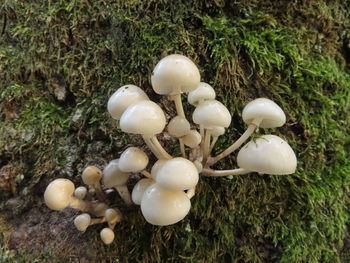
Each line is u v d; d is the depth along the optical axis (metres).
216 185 0.21
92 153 0.21
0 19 0.24
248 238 0.22
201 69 0.21
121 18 0.21
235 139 0.21
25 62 0.23
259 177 0.21
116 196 0.21
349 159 0.24
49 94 0.23
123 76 0.21
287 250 0.21
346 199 0.24
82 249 0.20
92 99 0.22
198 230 0.21
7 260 0.20
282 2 0.23
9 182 0.21
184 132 0.17
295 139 0.22
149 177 0.19
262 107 0.17
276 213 0.22
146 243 0.20
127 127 0.15
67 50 0.22
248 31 0.22
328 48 0.25
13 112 0.22
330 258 0.23
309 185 0.22
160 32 0.21
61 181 0.17
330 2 0.25
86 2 0.22
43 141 0.21
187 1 0.21
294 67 0.22
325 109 0.23
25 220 0.21
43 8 0.23
